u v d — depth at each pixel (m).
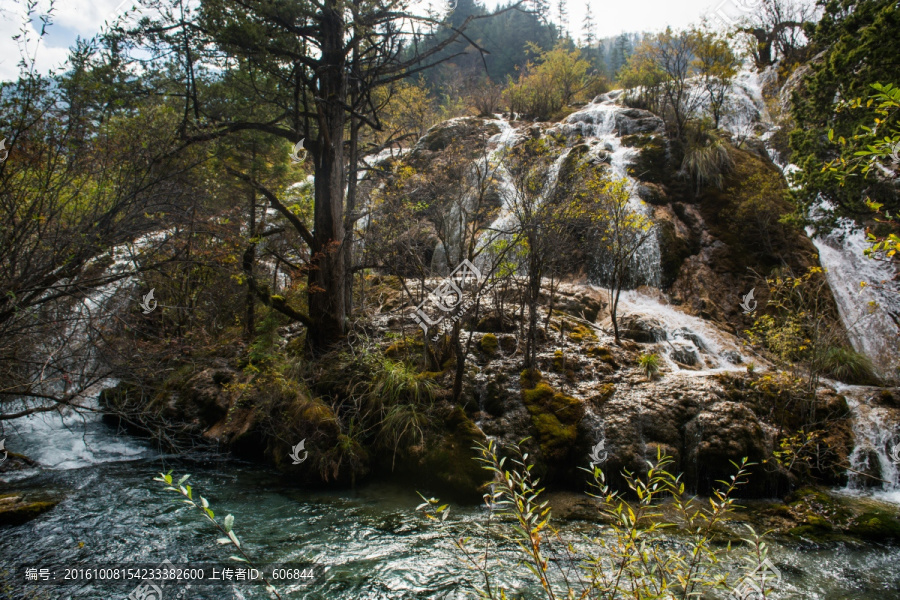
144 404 5.52
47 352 4.54
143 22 7.48
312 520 5.59
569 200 7.86
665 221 11.30
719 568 4.32
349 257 9.39
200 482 6.73
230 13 7.75
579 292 10.19
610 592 2.74
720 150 12.17
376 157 16.53
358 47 9.41
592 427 6.56
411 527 5.40
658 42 14.04
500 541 5.05
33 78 4.17
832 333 7.57
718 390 6.87
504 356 7.64
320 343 8.51
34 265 4.35
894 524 5.25
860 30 8.09
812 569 4.54
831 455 6.57
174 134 6.59
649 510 5.66
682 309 10.39
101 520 5.52
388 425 6.63
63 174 4.49
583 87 19.75
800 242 10.97
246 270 8.55
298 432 6.91
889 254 2.76
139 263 5.34
